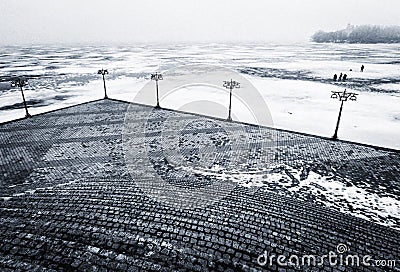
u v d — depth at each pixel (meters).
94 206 9.92
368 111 27.28
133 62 74.00
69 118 22.80
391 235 9.07
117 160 14.91
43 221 8.95
